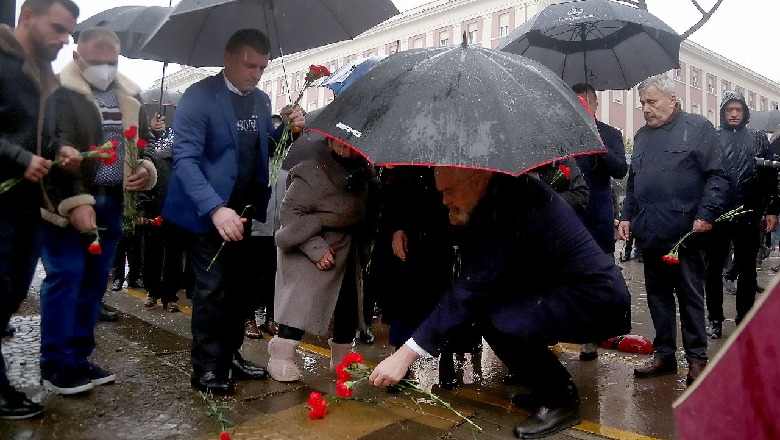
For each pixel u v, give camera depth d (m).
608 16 4.23
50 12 2.75
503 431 3.08
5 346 4.36
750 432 1.09
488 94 2.44
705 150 3.91
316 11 4.07
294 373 3.81
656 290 4.16
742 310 5.64
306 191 3.60
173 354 4.38
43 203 2.97
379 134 2.40
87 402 3.29
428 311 3.61
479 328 3.16
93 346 3.65
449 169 2.74
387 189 3.68
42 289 3.32
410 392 3.68
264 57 3.53
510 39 4.74
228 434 2.86
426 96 2.45
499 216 2.72
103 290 3.64
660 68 4.92
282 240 3.59
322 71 3.55
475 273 2.70
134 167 3.49
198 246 3.48
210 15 3.89
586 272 2.85
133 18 4.09
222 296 3.52
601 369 4.29
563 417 3.08
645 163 4.13
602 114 36.00
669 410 3.42
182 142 3.36
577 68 5.20
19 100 2.73
